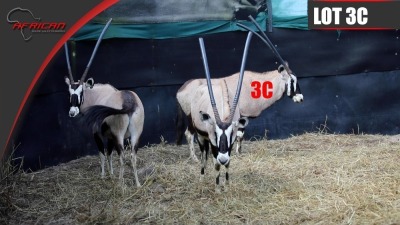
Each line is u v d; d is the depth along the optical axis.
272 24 7.56
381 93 8.00
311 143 7.38
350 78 7.94
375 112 8.01
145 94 7.38
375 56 7.92
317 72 7.81
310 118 7.90
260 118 7.77
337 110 7.95
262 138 7.79
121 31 7.03
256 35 7.40
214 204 4.95
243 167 6.16
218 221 4.59
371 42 7.89
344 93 7.94
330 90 7.91
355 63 7.89
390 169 5.85
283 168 6.07
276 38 7.64
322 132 7.91
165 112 7.50
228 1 7.41
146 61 7.30
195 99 5.50
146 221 4.63
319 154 6.68
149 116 7.42
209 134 4.88
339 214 4.57
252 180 5.62
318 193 5.13
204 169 5.53
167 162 6.59
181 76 7.47
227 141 4.61
